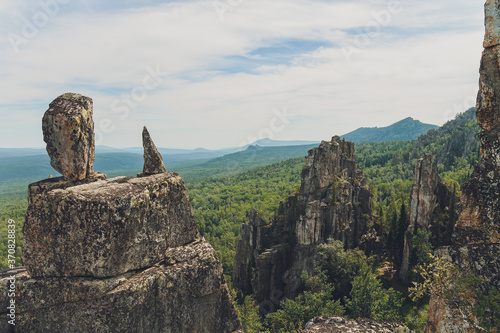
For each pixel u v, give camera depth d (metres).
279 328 58.28
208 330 16.17
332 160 93.69
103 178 17.36
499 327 14.25
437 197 83.00
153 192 15.68
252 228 94.50
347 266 73.50
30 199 15.84
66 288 13.95
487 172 15.76
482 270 15.42
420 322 50.91
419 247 73.81
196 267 15.71
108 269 14.02
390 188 177.88
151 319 14.74
